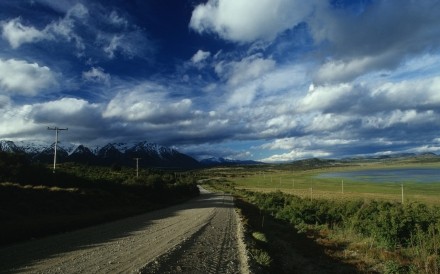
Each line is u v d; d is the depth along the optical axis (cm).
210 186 18200
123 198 5172
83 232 2444
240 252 1802
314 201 5506
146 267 1257
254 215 4997
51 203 3353
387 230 2545
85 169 8288
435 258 1852
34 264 1342
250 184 19112
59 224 2616
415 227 2548
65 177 4891
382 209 3953
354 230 3219
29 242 1953
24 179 4256
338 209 4522
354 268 1975
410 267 1805
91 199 4138
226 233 2527
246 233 2562
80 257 1488
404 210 3316
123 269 1252
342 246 2650
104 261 1398
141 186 6419
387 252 2261
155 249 1702
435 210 3488
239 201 7725
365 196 9744
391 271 1814
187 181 11206
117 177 6781
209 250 1784
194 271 1313
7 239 1950
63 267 1286
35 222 2547
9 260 1423
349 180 19538
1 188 3084
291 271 1773
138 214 4291
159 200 6612
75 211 3488
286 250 2395
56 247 1770
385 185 14988
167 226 2883
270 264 1681
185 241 1994
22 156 4678
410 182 16475
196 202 7369
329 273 1873
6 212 2662
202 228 2750
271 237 2880
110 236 2228
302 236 3159
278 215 4925
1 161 4328
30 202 3147
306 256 2261
